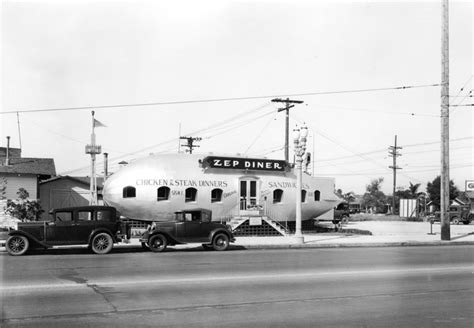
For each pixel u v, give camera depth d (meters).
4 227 25.70
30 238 17.97
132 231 28.52
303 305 9.24
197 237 20.31
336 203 35.09
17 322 7.76
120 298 9.65
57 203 42.91
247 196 31.17
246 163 31.59
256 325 7.75
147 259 16.56
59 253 18.81
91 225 18.70
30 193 38.94
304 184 33.47
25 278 12.02
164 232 19.91
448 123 26.80
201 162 30.52
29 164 40.69
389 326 7.79
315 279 12.26
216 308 8.91
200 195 29.73
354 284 11.60
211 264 15.20
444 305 9.37
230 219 30.27
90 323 7.73
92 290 10.46
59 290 10.41
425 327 7.76
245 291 10.57
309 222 35.66
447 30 26.41
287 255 18.50
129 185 28.98
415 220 62.00
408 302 9.61
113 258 16.84
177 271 13.48
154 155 30.75
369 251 20.80
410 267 14.89
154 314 8.38
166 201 29.05
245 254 18.83
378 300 9.78
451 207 56.69
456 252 20.52
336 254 19.17
